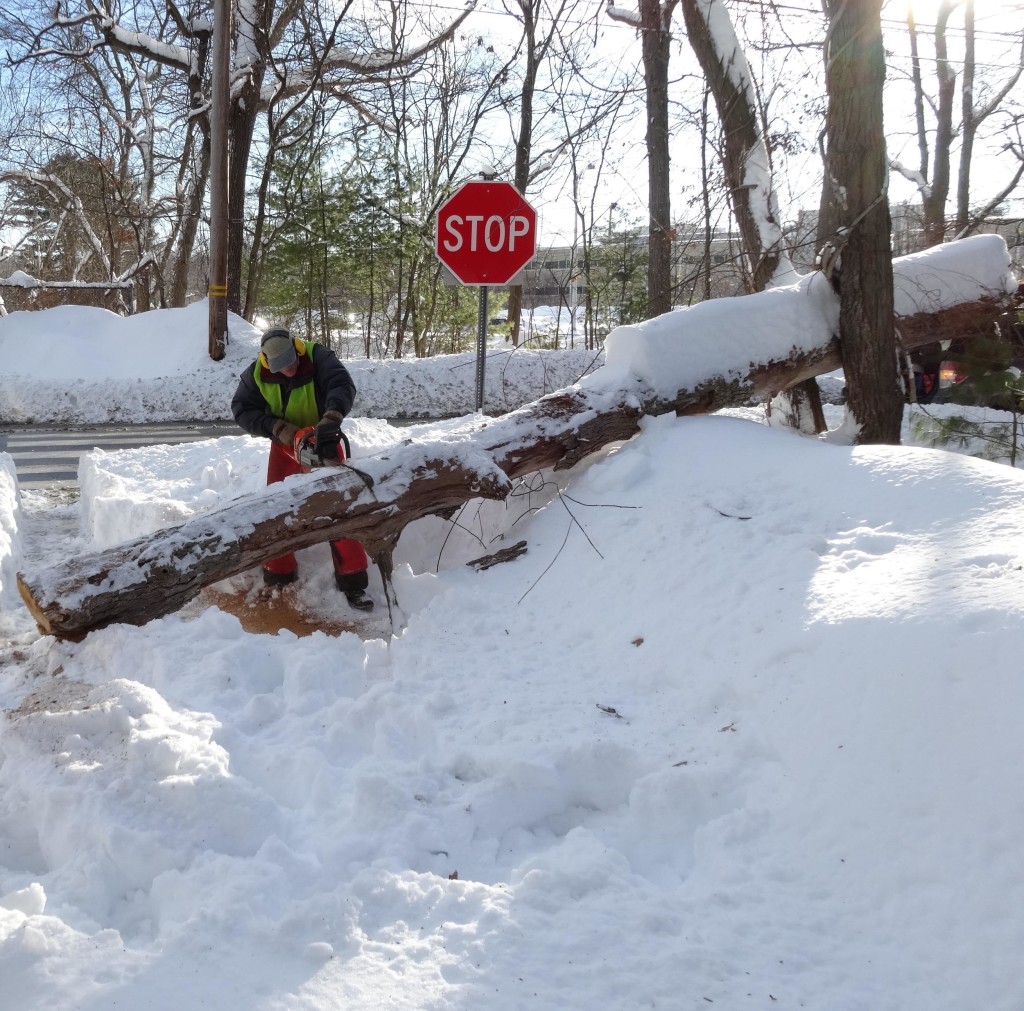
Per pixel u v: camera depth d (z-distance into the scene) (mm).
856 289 5871
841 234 5742
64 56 17688
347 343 24000
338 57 18609
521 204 6617
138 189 28703
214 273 15133
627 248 18844
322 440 4727
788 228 7777
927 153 19562
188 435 12500
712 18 7492
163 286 25500
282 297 20484
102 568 4008
